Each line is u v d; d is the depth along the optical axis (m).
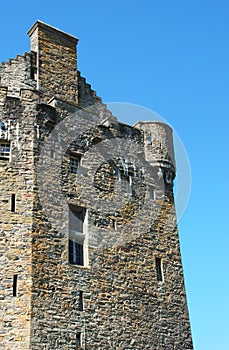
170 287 28.02
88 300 24.34
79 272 24.69
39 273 23.28
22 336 21.75
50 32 29.94
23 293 22.58
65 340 22.73
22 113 26.44
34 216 24.39
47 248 24.09
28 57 28.72
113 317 24.84
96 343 23.66
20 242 23.64
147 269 27.53
